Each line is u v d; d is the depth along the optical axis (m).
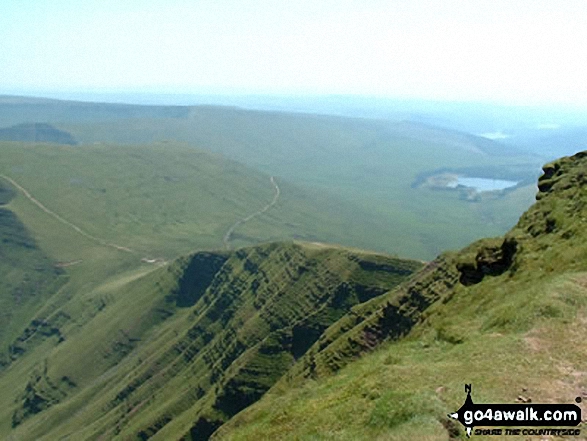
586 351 28.91
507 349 30.94
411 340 55.25
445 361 32.34
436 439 22.03
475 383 27.09
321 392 39.19
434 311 60.31
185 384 195.75
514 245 57.12
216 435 62.56
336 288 173.12
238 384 148.75
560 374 26.91
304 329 162.88
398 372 31.53
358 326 107.31
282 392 109.31
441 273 96.19
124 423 191.38
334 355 103.44
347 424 28.06
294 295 185.50
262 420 40.75
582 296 35.06
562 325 32.41
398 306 98.88
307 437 28.50
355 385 33.47
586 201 54.31
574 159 70.31
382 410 26.38
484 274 58.75
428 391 26.19
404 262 172.38
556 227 54.31
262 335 178.75
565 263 44.75
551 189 65.81
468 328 40.12
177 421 163.62
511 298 43.44
